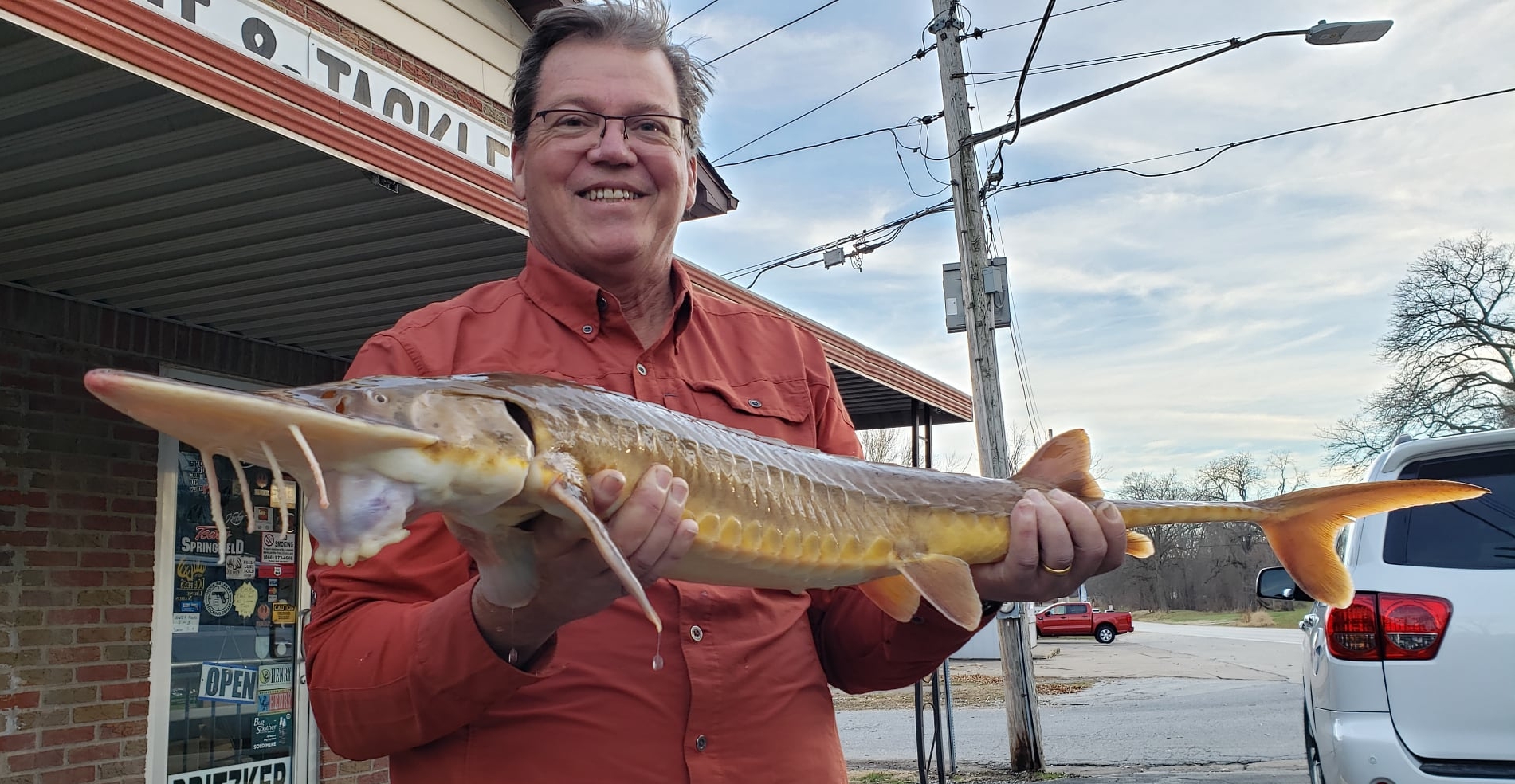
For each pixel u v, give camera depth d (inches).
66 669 232.1
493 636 66.8
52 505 232.4
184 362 265.9
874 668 97.2
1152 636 2023.9
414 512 58.4
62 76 148.5
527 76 93.4
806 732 85.4
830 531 84.7
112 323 249.3
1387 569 181.8
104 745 238.2
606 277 92.0
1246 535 2930.6
